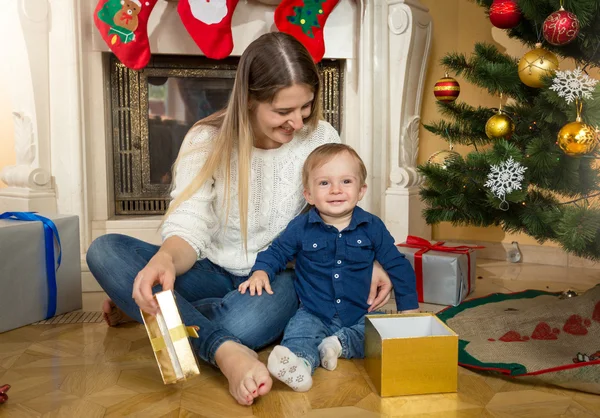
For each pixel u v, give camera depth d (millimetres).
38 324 1618
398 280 1381
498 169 1455
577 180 1442
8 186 2154
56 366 1289
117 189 2426
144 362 1314
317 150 1358
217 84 2459
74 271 1749
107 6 2037
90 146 2242
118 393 1138
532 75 1451
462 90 2604
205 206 1275
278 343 1450
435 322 1246
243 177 1277
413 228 2451
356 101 2453
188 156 1309
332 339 1295
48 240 1647
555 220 1348
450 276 1815
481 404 1086
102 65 2260
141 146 2422
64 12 2074
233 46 2186
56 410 1061
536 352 1326
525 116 1680
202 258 1337
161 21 2256
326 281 1354
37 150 2092
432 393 1134
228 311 1264
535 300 1778
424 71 2443
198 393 1139
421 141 2600
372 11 2350
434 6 2555
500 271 2314
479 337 1449
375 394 1133
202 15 2107
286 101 1172
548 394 1134
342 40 2416
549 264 2447
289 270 1440
